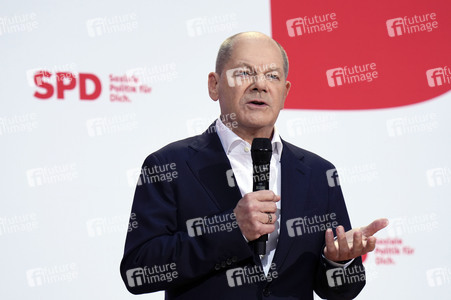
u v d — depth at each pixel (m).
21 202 10.81
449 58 11.73
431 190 11.39
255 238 6.16
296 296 6.72
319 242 7.16
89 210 10.91
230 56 7.32
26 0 11.22
